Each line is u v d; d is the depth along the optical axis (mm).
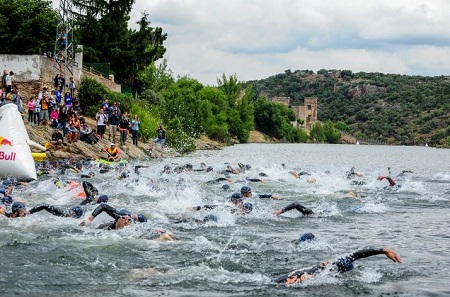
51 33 48812
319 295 9328
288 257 11875
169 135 55875
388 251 10602
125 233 13719
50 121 35156
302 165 44438
